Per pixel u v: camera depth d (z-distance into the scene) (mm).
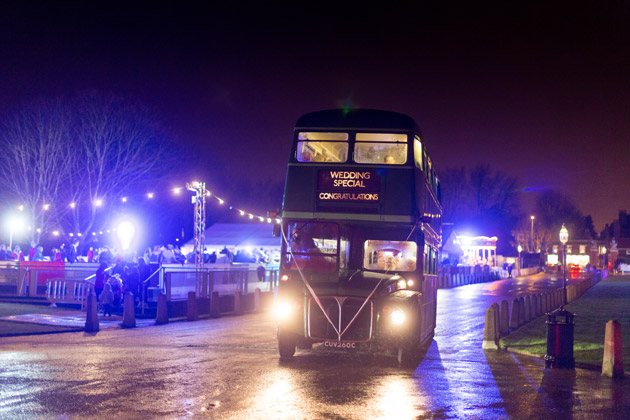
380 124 14492
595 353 15578
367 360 14266
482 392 10664
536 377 12250
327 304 13367
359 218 14211
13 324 20781
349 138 14461
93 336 18422
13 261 29969
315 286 13586
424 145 15461
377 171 14305
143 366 12641
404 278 14203
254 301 29062
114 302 26141
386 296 13453
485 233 103688
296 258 14070
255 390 10258
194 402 9281
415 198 14320
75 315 23609
